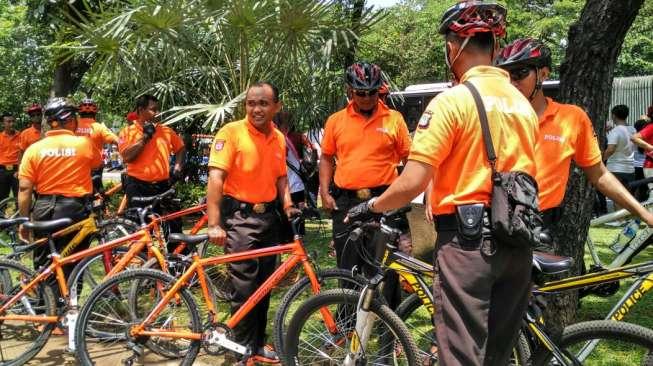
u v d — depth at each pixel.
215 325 3.29
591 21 3.37
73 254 3.83
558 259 2.44
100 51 4.76
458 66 2.15
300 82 5.06
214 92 5.33
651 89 10.52
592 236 7.01
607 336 2.48
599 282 2.54
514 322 2.16
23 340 3.75
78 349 3.27
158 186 5.25
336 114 3.79
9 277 3.73
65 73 8.62
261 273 3.47
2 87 14.61
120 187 5.91
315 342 3.04
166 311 3.34
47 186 4.00
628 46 16.66
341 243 3.68
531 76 2.84
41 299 3.61
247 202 3.42
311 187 6.34
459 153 2.01
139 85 5.66
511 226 1.92
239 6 4.45
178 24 4.57
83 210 4.11
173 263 3.61
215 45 4.98
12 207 7.88
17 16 13.74
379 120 3.64
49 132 4.08
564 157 2.93
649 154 7.52
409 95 9.52
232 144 3.39
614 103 10.87
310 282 3.28
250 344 3.42
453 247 2.03
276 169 3.48
